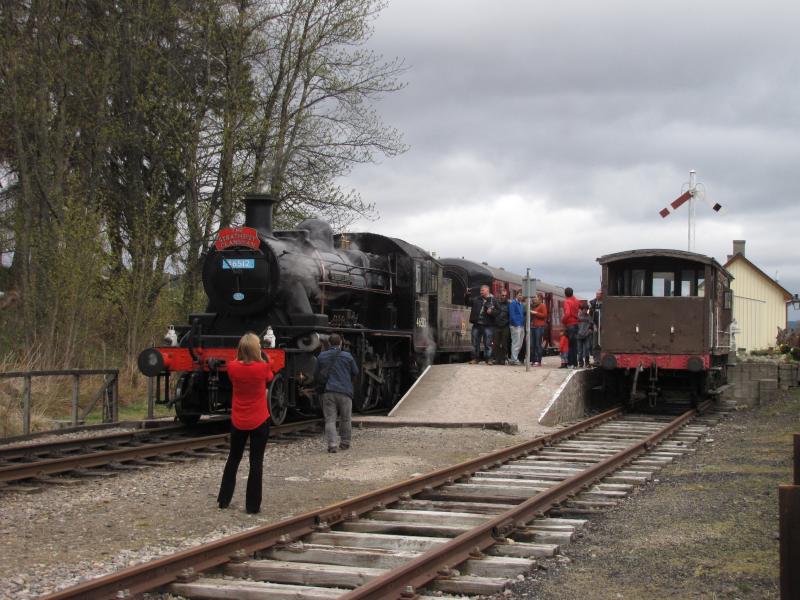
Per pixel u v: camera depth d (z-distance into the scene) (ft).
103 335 78.38
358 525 27.12
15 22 76.64
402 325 67.82
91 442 44.70
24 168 76.48
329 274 56.70
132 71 85.40
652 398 69.97
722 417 66.90
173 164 84.89
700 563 23.00
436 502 31.04
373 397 63.31
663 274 67.72
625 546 25.21
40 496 32.48
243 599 20.12
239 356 29.81
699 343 65.51
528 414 57.31
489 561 22.80
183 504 30.91
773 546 24.57
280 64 86.12
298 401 53.88
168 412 63.82
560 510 30.19
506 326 75.15
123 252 77.66
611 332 67.51
